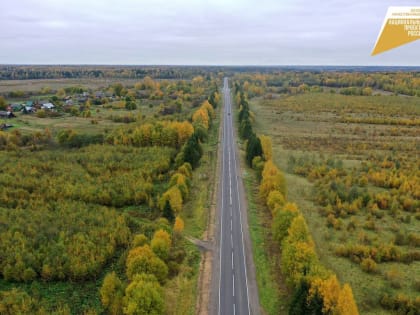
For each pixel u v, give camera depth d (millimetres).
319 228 96938
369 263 78625
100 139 163625
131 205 109250
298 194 118688
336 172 131750
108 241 86938
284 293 70812
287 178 133250
